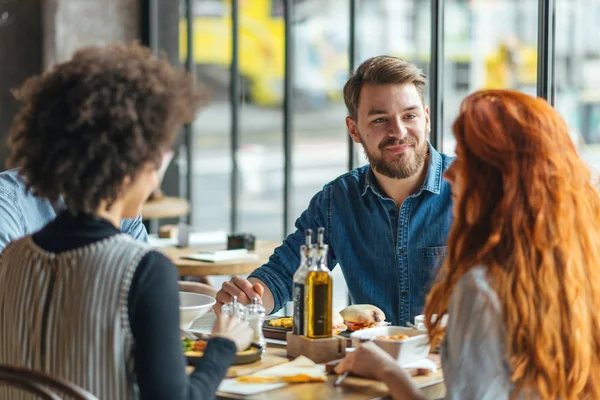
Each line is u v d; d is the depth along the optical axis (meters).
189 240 4.84
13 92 1.96
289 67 5.99
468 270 1.98
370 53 21.39
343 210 3.10
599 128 18.41
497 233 1.97
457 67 20.44
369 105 2.93
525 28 20.25
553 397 1.94
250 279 3.04
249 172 16.66
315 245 2.46
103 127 1.79
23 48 6.44
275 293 3.03
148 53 1.93
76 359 1.79
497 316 1.94
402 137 2.90
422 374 2.32
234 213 6.83
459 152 2.07
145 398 1.77
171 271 1.83
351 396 2.12
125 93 1.81
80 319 1.78
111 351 1.77
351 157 5.03
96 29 6.64
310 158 18.62
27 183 1.87
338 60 21.59
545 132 2.03
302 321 2.45
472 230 2.02
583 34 19.38
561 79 19.45
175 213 5.84
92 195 1.80
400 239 3.02
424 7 21.16
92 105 1.78
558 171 2.00
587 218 2.04
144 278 1.79
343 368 2.24
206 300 2.79
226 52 18.73
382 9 21.36
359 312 2.64
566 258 1.97
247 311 2.53
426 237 3.01
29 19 6.44
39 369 1.83
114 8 6.71
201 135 19.47
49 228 1.90
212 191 14.40
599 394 2.05
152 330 1.77
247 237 4.66
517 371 1.92
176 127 1.87
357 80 3.00
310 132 21.39
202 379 1.90
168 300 1.80
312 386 2.20
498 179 2.02
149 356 1.77
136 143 1.79
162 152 1.86
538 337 1.93
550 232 1.97
